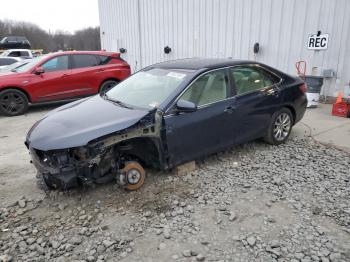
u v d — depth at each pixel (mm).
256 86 4848
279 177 4156
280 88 5082
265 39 9398
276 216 3336
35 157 3570
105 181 3707
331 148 5152
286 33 8883
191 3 11383
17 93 8102
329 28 8000
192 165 4324
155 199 3693
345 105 6926
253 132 4836
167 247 2910
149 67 5078
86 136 3406
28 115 8242
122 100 4379
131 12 14578
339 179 4098
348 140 5504
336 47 7965
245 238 3002
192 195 3762
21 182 4258
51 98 8570
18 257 2852
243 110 4566
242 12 9797
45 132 3635
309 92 7758
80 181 3516
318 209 3439
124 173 3725
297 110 5418
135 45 14891
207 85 4281
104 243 2971
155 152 3898
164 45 13102
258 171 4340
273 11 9031
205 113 4152
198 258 2742
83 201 3689
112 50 16750
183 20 11891
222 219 3297
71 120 3818
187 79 4141
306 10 8336
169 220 3301
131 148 3812
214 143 4348
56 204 3654
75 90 8867
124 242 2986
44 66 8492
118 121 3625
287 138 5484
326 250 2822
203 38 11266
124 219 3342
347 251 2814
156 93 4188
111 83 9445
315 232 3064
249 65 4793
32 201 3752
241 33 9977
